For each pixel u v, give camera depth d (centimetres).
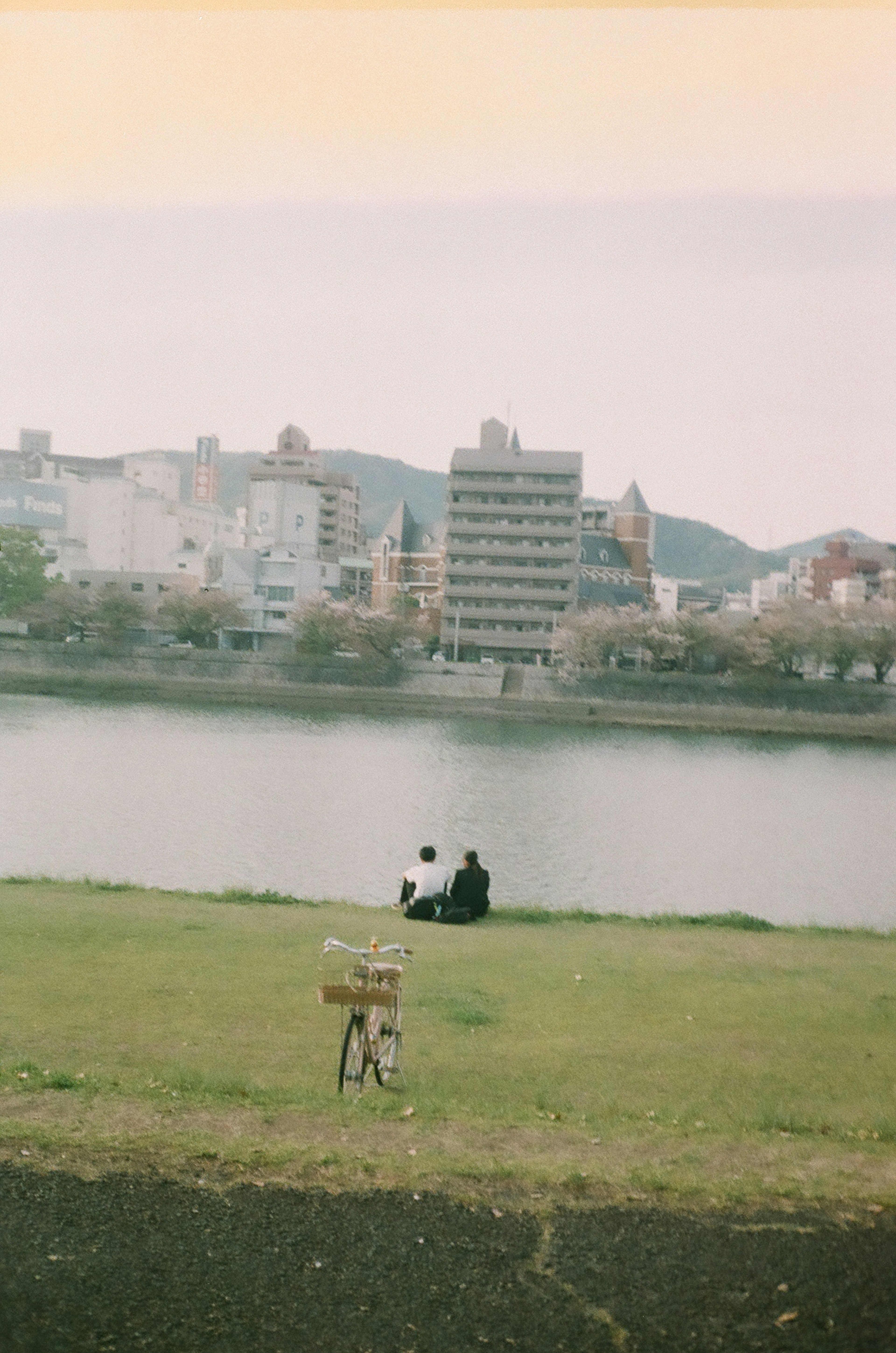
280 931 1316
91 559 15288
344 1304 456
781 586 18650
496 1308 457
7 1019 884
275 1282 468
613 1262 489
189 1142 591
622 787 6756
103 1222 505
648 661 12375
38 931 1249
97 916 1367
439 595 16000
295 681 11731
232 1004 967
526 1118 673
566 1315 454
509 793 6247
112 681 11400
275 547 15050
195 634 12594
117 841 4319
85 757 6856
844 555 16588
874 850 5056
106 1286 460
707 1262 491
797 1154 615
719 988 1096
